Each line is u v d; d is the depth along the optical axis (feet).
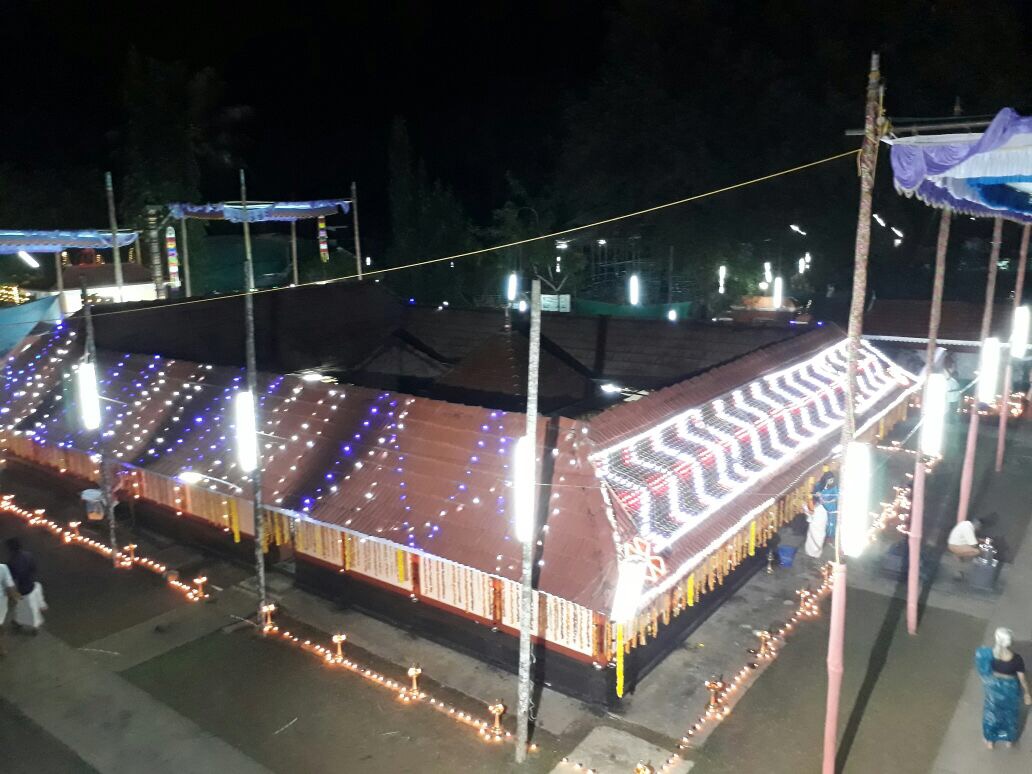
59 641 42.98
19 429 59.98
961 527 49.21
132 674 39.91
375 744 34.63
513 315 69.62
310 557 47.21
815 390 53.67
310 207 85.15
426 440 40.57
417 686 38.50
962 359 85.40
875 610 44.47
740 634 42.39
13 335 86.58
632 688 37.55
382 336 74.08
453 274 129.29
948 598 45.47
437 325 73.36
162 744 34.76
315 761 33.65
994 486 61.77
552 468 36.01
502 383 49.88
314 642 42.39
